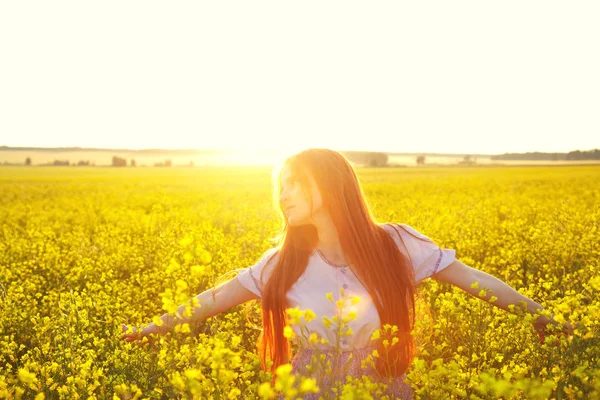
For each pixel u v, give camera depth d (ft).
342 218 9.27
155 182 160.76
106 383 9.90
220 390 7.03
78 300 14.89
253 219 39.42
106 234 36.65
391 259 9.40
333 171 9.37
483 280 10.21
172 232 29.17
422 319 10.60
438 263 9.98
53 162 459.32
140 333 10.64
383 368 9.12
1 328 14.90
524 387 6.62
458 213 44.68
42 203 79.77
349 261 9.41
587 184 106.22
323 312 9.18
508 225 34.19
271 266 10.11
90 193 106.52
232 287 10.23
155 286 19.07
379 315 9.15
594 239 25.80
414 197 77.77
